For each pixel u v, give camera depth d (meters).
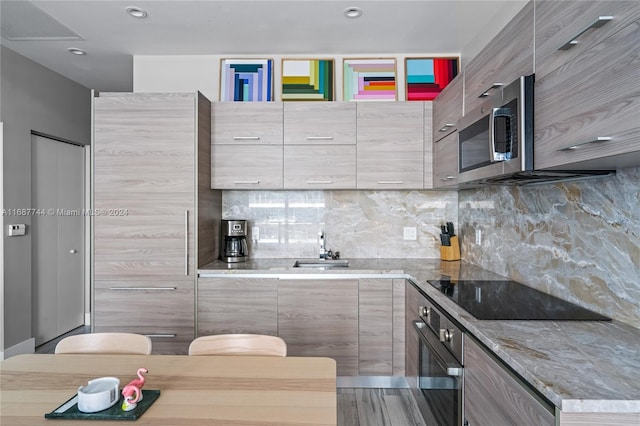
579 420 0.85
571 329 1.33
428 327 2.05
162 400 1.11
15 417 1.02
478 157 1.90
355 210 3.21
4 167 3.09
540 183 1.95
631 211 1.35
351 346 2.64
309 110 2.85
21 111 3.25
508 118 1.56
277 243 3.21
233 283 2.63
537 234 1.97
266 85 3.11
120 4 2.40
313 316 2.64
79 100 4.05
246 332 2.63
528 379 0.97
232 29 2.72
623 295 1.40
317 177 2.86
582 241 1.62
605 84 1.05
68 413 1.02
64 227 3.92
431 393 1.99
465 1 2.35
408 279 2.57
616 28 1.01
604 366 1.01
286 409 1.05
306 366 1.35
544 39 1.37
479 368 1.35
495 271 2.46
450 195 3.19
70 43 2.97
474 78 2.04
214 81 3.16
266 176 2.85
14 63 3.16
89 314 4.27
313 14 2.51
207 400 1.11
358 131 2.86
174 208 2.62
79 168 4.16
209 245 2.89
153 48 3.05
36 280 3.54
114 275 2.62
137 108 2.61
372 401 2.50
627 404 0.82
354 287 2.64
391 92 3.11
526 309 1.58
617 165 1.29
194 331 2.62
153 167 2.61
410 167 2.86
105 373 1.30
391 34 2.80
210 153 2.86
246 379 1.25
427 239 3.20
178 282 2.62
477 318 1.46
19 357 1.45
